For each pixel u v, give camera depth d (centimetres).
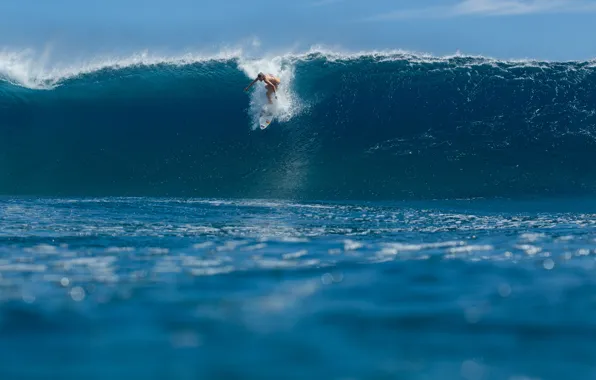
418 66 3591
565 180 3131
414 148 3316
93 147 3506
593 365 807
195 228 1947
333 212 2411
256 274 1293
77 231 1855
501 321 978
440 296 1120
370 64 3631
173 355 845
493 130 3350
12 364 822
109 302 1084
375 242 1695
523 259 1436
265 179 3247
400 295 1127
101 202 2692
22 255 1495
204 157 3406
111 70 3769
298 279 1248
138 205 2573
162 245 1636
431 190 3092
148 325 964
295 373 787
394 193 3080
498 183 3114
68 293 1141
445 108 3447
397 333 926
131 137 3531
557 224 2080
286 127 3481
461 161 3228
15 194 3225
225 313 1023
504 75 3519
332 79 3594
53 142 3544
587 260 1420
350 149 3356
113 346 880
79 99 3694
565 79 3494
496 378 770
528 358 831
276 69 3659
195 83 3700
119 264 1391
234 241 1703
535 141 3294
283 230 1920
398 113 3462
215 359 834
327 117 3488
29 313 1024
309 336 915
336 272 1309
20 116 3628
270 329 942
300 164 3312
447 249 1573
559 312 1020
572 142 3288
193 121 3566
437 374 781
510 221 2164
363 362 820
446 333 927
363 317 1000
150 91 3703
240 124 3528
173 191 3228
